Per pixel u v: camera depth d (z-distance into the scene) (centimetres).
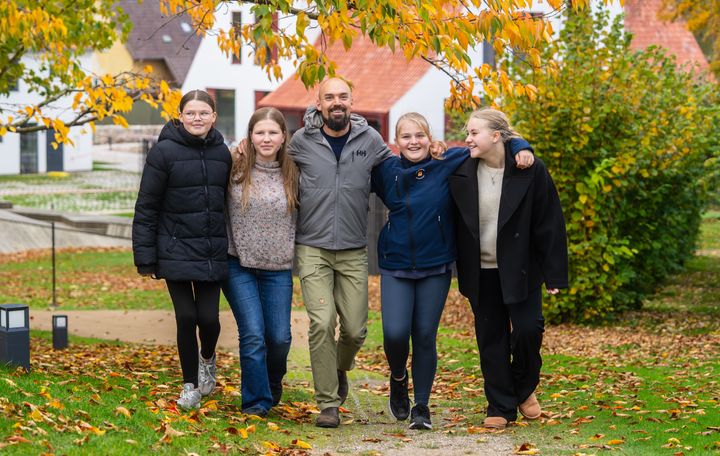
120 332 1647
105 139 7569
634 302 1769
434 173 747
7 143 6134
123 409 696
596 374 1117
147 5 6962
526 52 905
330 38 836
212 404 784
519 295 732
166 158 731
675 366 1184
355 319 774
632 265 1734
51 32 1076
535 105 1559
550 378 1098
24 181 5756
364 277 777
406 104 4222
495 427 766
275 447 665
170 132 739
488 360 774
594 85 1563
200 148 738
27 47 1228
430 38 821
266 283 784
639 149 1585
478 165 746
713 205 3959
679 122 1642
